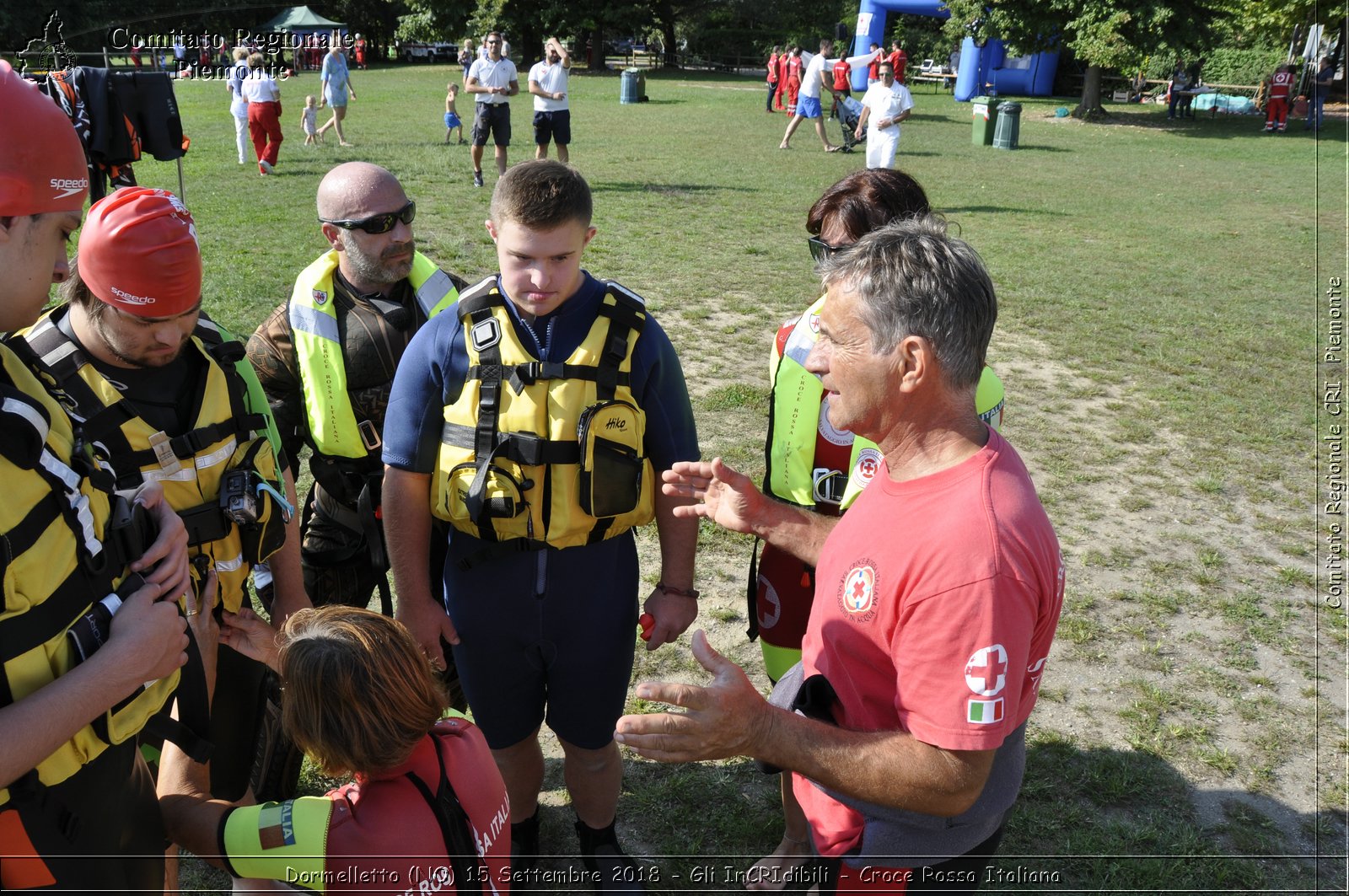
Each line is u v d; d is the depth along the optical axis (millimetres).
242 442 2168
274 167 14000
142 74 4523
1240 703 3615
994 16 26562
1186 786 3193
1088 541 4789
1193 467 5676
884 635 1642
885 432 1664
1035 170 18031
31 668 1313
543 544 2268
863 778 1573
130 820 1597
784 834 2951
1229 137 24422
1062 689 3662
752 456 5512
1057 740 3379
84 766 1448
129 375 1985
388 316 2732
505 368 2205
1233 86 32156
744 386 6508
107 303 1800
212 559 2133
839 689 1765
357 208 2611
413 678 1747
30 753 1272
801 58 24016
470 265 8844
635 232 11016
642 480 2350
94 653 1383
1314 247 11828
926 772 1548
